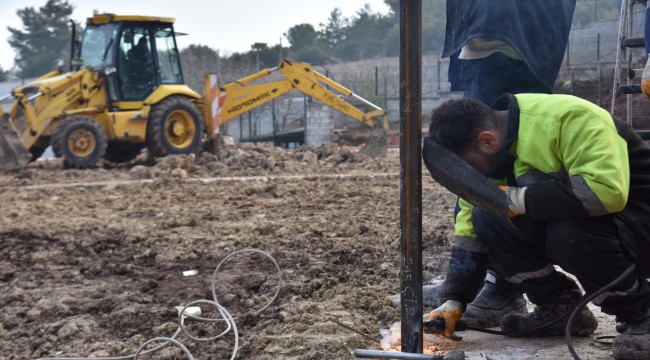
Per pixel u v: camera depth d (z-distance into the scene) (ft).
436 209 25.76
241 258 20.24
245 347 12.53
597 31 35.50
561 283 11.35
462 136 10.02
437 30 64.95
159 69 57.36
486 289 12.57
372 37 197.36
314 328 13.07
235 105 60.75
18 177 49.01
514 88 14.24
